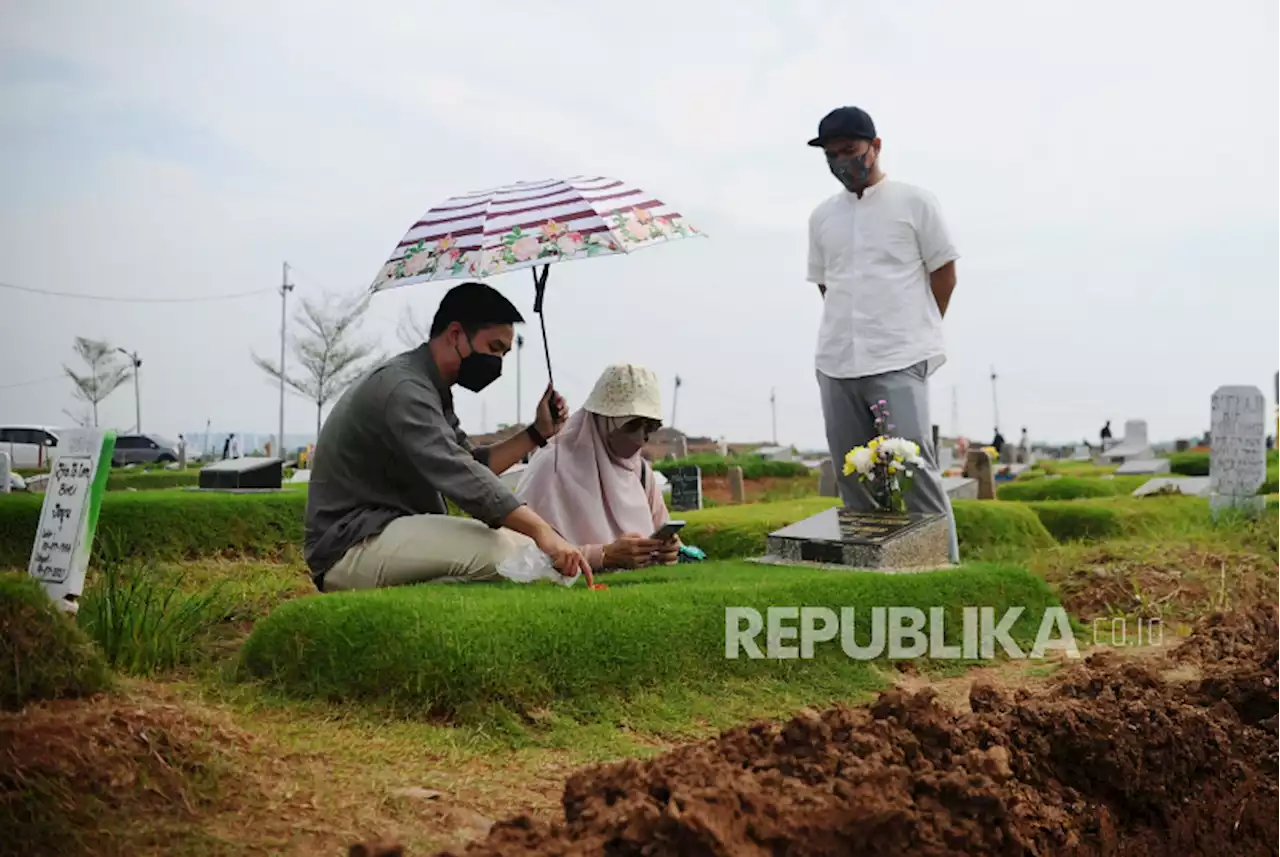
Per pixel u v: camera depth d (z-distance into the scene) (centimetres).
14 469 2550
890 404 657
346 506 515
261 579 723
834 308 684
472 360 527
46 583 445
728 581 495
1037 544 1012
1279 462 1870
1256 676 380
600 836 216
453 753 343
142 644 427
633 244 511
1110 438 4303
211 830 260
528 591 450
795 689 452
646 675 421
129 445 4081
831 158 664
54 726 279
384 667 384
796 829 227
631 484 613
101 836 247
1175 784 317
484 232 514
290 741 336
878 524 597
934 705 291
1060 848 271
